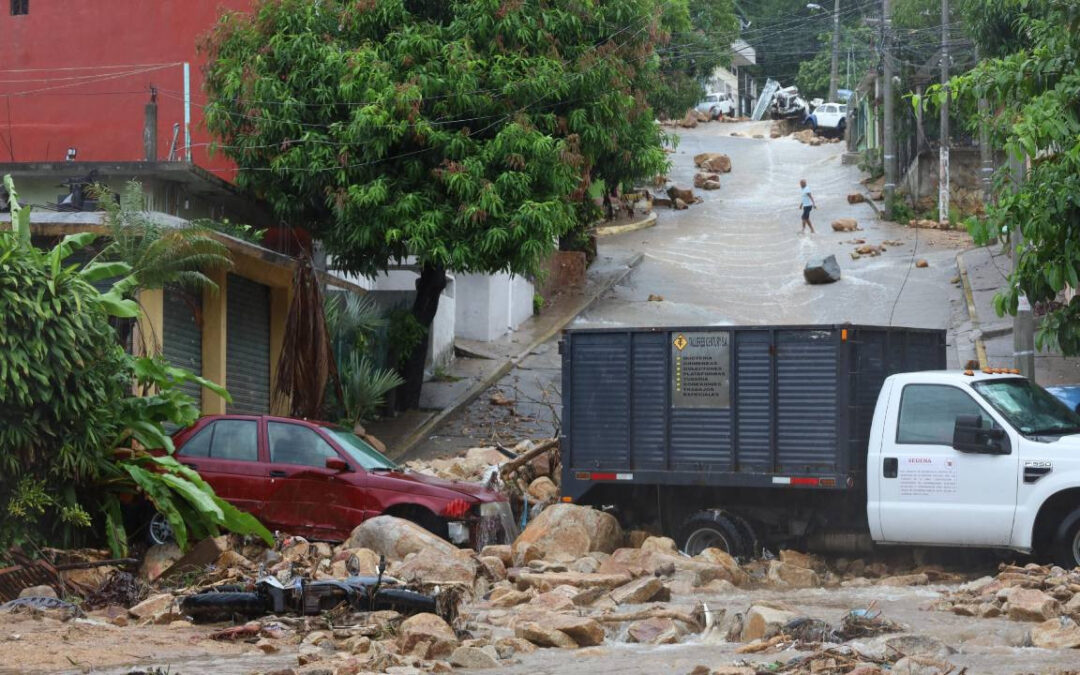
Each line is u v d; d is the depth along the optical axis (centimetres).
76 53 2922
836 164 5928
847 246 4153
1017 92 1559
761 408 1414
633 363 1484
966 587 1177
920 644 881
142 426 1415
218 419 1523
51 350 1249
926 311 3244
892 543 1336
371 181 2336
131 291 1526
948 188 4566
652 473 1456
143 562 1345
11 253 1252
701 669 817
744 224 4691
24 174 2175
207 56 2698
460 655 888
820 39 8294
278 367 1967
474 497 1456
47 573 1183
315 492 1465
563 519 1437
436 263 2362
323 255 2517
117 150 2898
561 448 1520
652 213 4862
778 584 1302
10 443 1235
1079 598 1038
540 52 2411
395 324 2619
